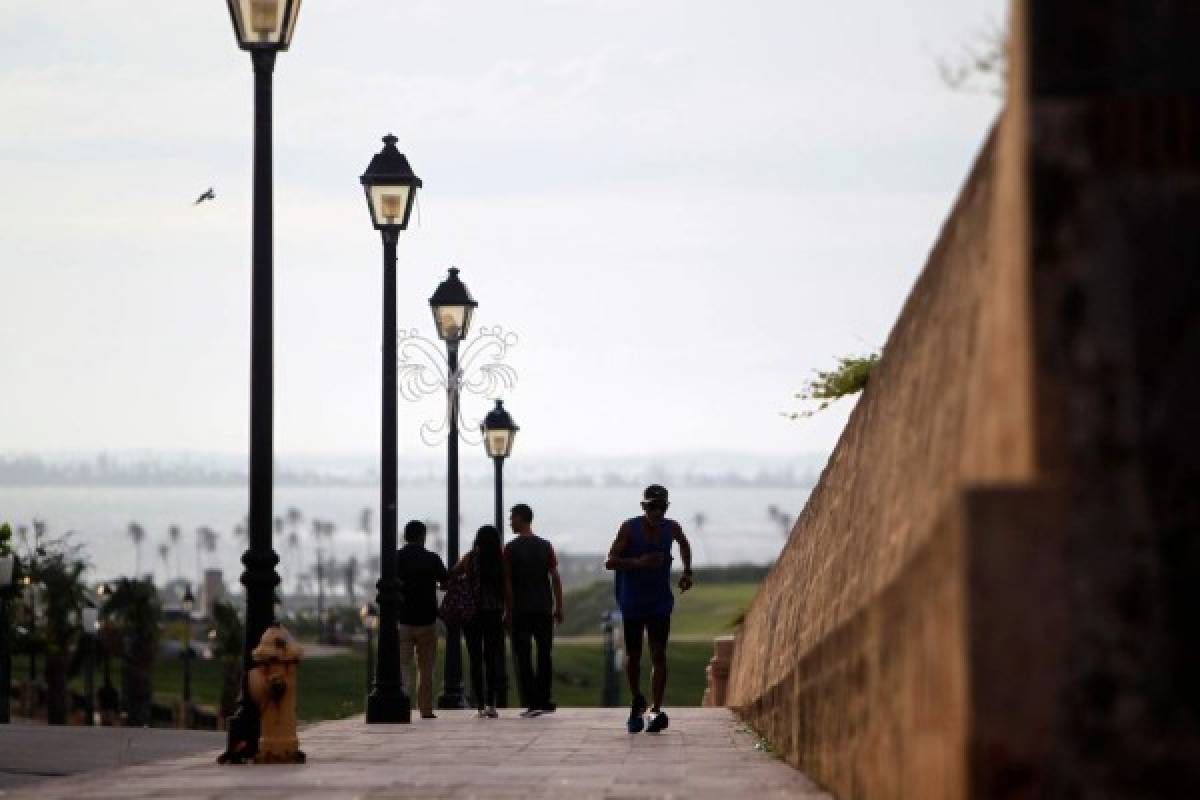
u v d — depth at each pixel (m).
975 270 20.12
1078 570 14.73
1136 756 14.52
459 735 49.38
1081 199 15.00
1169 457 14.68
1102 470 14.77
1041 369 14.93
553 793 29.89
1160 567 14.61
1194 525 14.59
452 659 78.50
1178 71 15.05
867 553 27.38
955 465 19.23
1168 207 14.91
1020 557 14.83
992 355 17.33
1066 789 14.57
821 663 30.70
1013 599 14.80
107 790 31.66
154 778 34.62
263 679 38.84
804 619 38.47
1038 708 14.68
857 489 31.06
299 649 39.28
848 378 50.91
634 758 38.97
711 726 53.44
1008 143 16.70
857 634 25.36
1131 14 15.12
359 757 40.44
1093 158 15.03
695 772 34.53
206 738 46.53
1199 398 14.70
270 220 40.50
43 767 37.44
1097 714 14.60
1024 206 15.15
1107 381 14.83
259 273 40.38
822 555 36.44
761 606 58.62
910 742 19.64
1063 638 14.70
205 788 31.92
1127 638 14.61
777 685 41.25
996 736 14.70
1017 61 15.94
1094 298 14.91
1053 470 14.85
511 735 48.88
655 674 48.25
